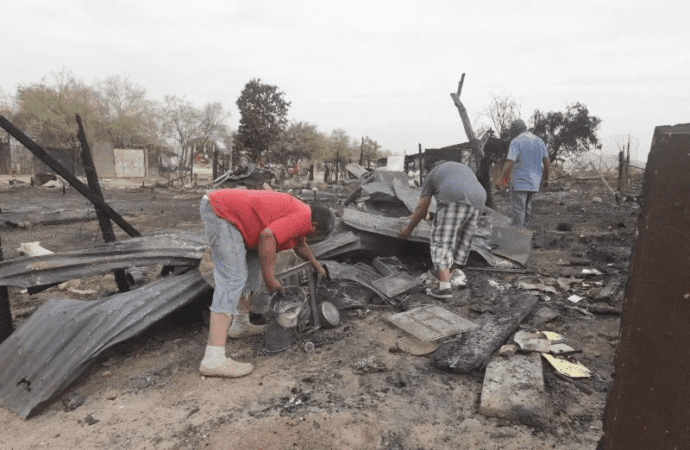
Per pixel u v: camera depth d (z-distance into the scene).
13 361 2.98
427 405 2.55
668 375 1.05
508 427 2.32
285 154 43.78
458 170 4.23
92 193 4.09
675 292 1.02
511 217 6.49
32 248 5.41
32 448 2.33
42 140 33.38
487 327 3.38
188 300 3.46
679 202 0.98
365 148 58.22
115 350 3.39
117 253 3.57
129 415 2.59
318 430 2.34
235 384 2.87
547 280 4.77
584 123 26.70
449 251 4.18
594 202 12.58
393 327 3.64
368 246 5.28
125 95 40.25
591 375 2.79
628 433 1.13
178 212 12.49
